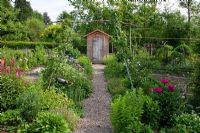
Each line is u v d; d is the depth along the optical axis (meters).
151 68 17.84
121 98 8.34
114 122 7.64
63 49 13.19
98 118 9.23
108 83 14.54
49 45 28.70
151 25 25.17
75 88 12.00
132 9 15.95
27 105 8.09
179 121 7.62
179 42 24.69
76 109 9.73
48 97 9.34
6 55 17.55
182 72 17.39
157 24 25.39
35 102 8.21
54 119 7.44
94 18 15.54
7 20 29.81
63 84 11.93
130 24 17.00
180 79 14.97
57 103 9.19
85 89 12.65
